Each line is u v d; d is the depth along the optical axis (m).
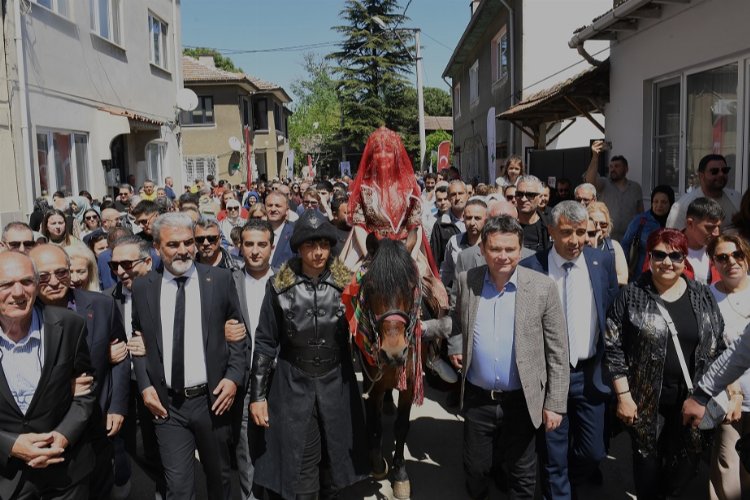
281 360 4.03
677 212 5.95
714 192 5.79
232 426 4.20
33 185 11.43
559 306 3.95
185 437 3.96
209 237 5.43
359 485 5.00
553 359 3.94
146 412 4.17
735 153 7.38
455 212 7.36
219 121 32.16
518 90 16.14
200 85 31.67
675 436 3.98
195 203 8.21
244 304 4.80
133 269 4.55
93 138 14.30
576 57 15.50
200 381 3.95
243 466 4.48
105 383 3.93
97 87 14.59
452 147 35.88
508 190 7.80
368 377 4.43
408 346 3.85
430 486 4.97
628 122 9.92
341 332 4.00
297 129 50.16
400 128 39.91
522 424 4.01
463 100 29.28
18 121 11.10
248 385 4.34
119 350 4.02
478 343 4.03
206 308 3.98
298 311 3.92
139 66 17.50
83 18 13.87
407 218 4.78
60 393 3.38
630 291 4.01
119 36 16.23
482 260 5.34
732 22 7.12
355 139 39.84
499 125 19.61
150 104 18.38
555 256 4.37
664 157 9.23
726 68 7.55
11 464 3.32
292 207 13.09
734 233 4.55
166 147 19.81
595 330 4.26
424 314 4.73
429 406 6.68
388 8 38.00
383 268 3.74
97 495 3.94
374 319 3.75
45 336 3.35
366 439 4.14
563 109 12.77
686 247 3.84
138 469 5.49
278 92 38.38
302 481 3.86
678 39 8.33
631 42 9.72
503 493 4.85
